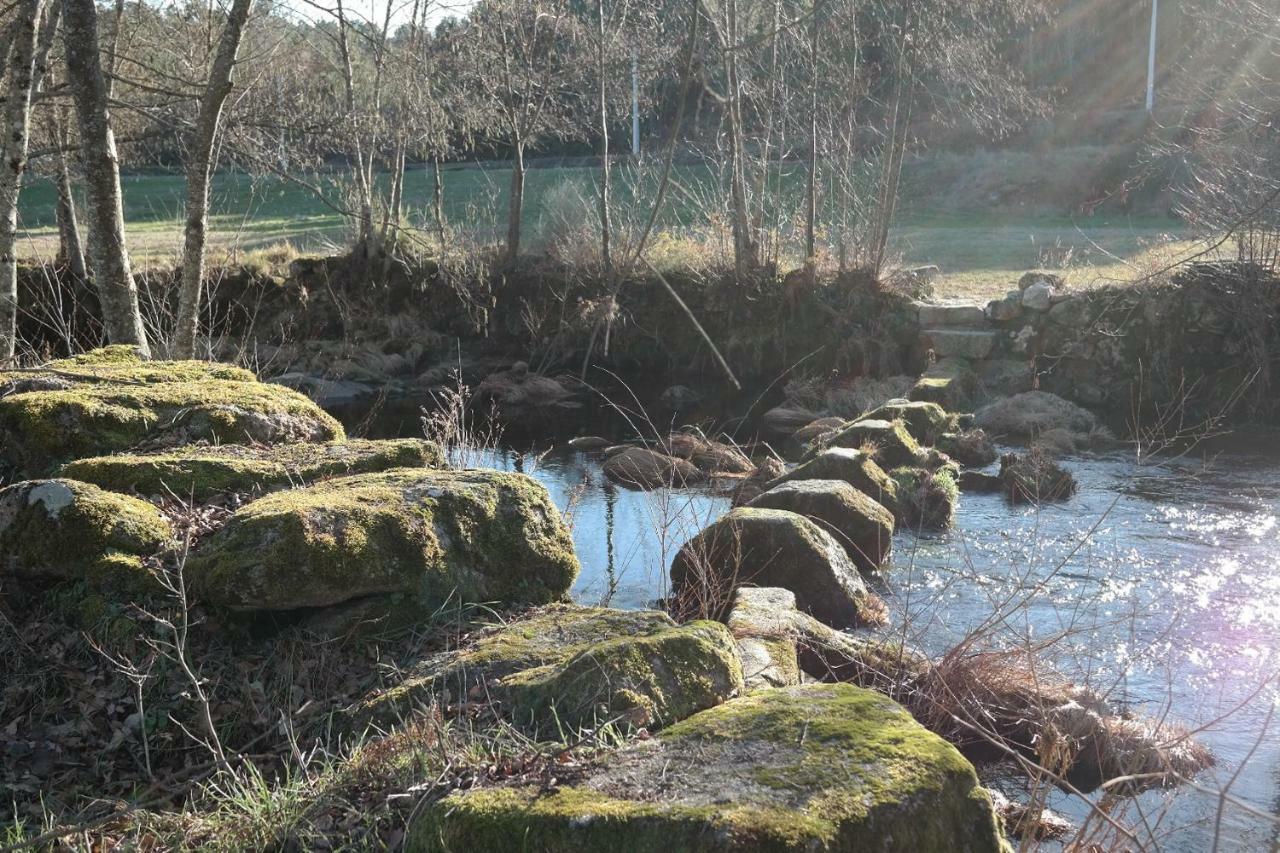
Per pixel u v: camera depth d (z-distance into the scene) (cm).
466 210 2244
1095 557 907
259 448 568
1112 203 2461
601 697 377
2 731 411
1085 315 1525
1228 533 966
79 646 441
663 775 316
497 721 384
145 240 2138
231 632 450
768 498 925
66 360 721
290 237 2256
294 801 356
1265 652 701
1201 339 1464
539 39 1891
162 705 421
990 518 1037
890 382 1580
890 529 909
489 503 500
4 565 460
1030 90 2656
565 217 1909
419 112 1533
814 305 1720
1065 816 510
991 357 1574
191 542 468
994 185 2639
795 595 755
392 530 466
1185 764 554
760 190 1809
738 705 360
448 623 467
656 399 1673
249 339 1781
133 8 1416
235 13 817
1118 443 1327
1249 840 492
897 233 2333
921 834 299
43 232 2150
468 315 1864
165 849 345
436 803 318
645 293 1809
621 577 855
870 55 1945
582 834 291
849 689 371
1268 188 1361
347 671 446
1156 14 2770
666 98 2106
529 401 1666
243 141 1186
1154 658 692
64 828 333
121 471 508
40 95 883
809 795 299
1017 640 698
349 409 1625
